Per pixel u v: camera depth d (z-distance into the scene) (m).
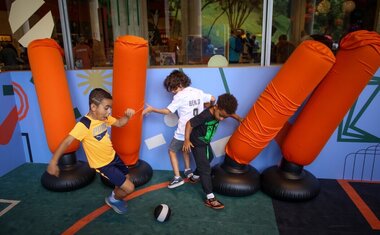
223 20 9.73
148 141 2.96
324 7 6.22
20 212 2.30
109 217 2.22
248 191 2.46
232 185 2.46
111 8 6.12
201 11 9.21
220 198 2.48
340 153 2.73
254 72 2.61
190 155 2.94
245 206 2.36
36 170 3.10
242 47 6.19
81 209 2.34
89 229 2.08
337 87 2.08
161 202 2.43
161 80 2.75
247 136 2.35
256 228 2.08
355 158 2.71
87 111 2.95
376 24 5.36
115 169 2.09
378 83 2.49
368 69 1.95
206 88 2.72
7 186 2.74
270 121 2.22
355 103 2.56
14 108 3.09
